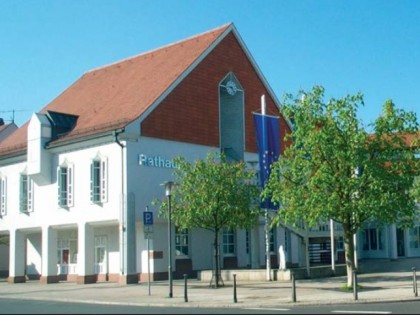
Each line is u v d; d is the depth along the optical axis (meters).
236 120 40.62
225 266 38.69
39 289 31.89
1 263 49.31
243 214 28.00
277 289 25.83
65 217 36.97
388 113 24.06
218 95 39.41
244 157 40.12
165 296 24.38
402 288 24.44
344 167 23.66
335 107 23.97
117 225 36.06
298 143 24.61
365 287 25.23
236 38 41.12
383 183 23.27
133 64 44.34
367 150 23.72
